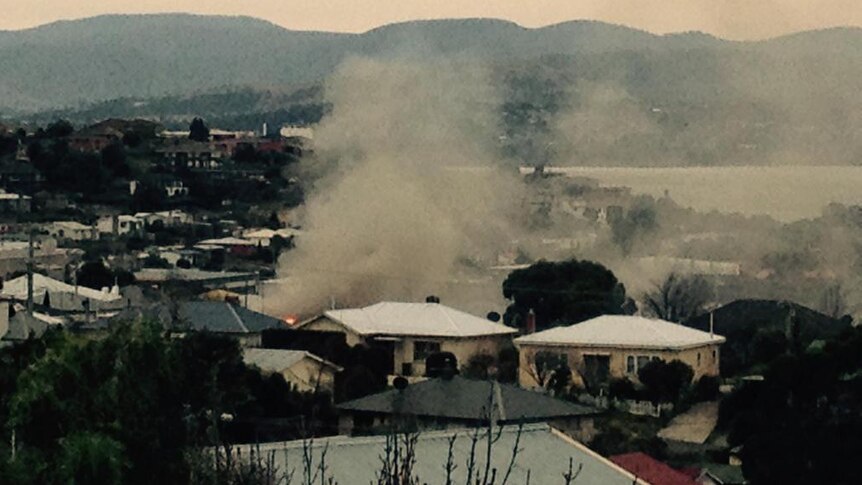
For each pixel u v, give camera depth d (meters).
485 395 54.81
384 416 55.06
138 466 30.50
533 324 93.12
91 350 31.14
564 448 39.22
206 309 85.44
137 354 31.16
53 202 168.25
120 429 30.45
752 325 92.19
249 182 180.75
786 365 59.47
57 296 97.81
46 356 31.69
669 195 161.25
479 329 88.00
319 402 59.03
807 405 59.00
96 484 29.59
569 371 81.00
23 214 161.25
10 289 101.06
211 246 143.62
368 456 35.81
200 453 30.95
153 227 158.38
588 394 76.94
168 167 188.50
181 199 177.25
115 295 100.62
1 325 76.75
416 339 86.19
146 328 32.09
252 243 143.88
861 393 59.09
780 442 55.34
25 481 29.52
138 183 178.00
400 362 85.31
